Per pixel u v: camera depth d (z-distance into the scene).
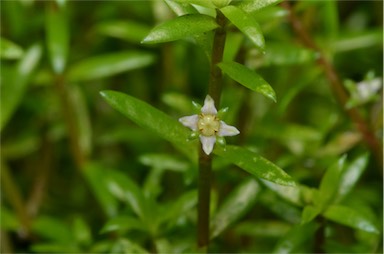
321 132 0.16
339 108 0.17
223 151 0.12
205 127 0.12
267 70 0.17
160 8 0.17
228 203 0.13
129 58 0.17
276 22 0.15
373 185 0.17
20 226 0.16
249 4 0.12
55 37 0.16
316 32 0.17
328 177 0.13
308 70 0.16
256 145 0.16
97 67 0.16
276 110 0.16
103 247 0.15
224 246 0.15
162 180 0.17
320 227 0.13
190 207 0.14
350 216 0.13
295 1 0.16
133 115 0.12
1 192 0.17
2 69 0.16
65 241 0.15
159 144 0.17
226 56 0.14
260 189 0.14
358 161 0.13
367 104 0.17
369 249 0.15
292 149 0.16
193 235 0.14
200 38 0.12
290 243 0.13
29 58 0.16
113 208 0.15
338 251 0.14
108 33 0.17
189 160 0.15
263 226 0.15
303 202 0.13
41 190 0.17
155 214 0.14
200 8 0.12
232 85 0.15
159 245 0.14
